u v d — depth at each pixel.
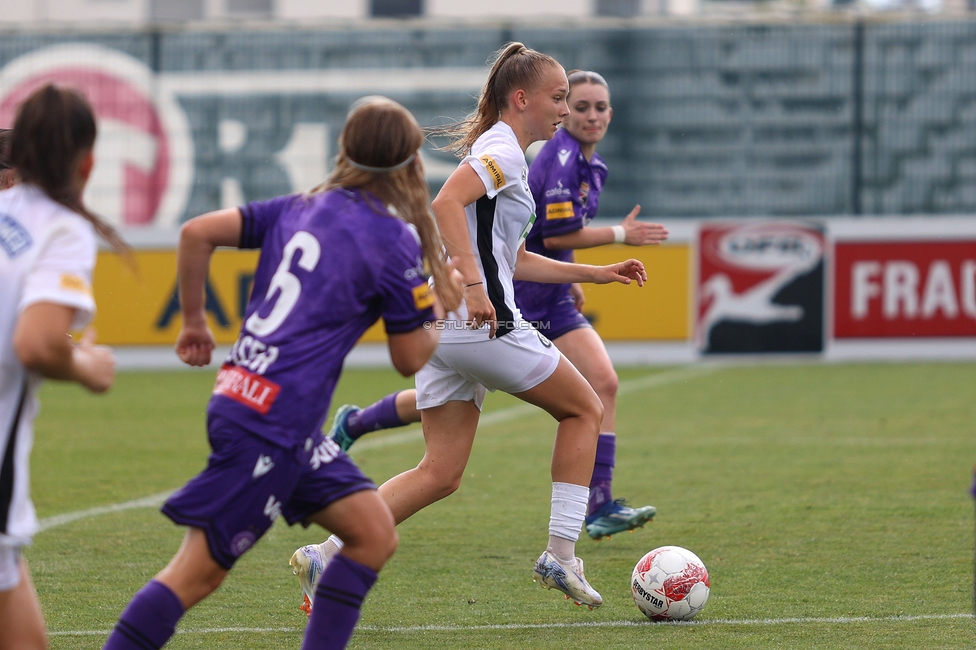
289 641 12.84
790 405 35.53
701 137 50.94
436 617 13.94
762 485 23.02
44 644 9.48
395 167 10.32
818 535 18.44
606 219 51.44
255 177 53.09
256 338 9.88
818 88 50.38
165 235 47.72
